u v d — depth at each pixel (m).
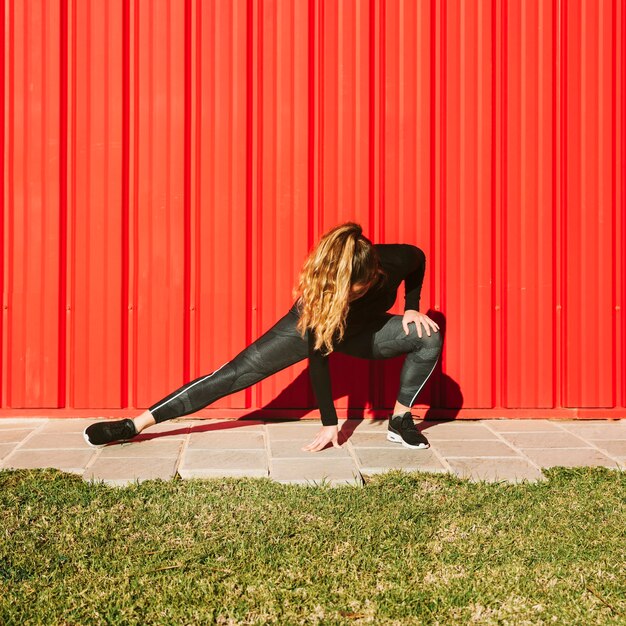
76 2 3.83
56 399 3.86
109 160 3.85
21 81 3.82
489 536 2.38
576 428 3.83
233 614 1.91
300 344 3.22
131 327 3.88
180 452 3.28
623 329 4.04
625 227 4.04
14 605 1.92
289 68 3.90
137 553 2.22
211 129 3.88
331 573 2.12
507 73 3.98
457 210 3.97
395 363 3.96
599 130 4.01
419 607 1.95
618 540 2.37
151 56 3.86
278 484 2.86
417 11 3.94
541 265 3.99
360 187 3.93
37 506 2.58
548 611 1.95
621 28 4.02
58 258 3.84
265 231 3.92
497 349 4.00
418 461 3.18
